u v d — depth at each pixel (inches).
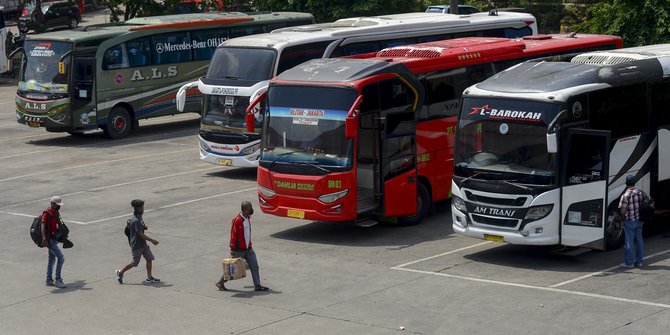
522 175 725.3
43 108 1359.5
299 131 829.2
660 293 645.3
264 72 1080.2
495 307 633.6
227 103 1089.4
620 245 769.6
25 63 1385.3
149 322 646.5
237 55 1104.2
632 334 566.3
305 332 606.9
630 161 772.6
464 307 638.5
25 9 2691.9
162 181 1109.7
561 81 744.3
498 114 742.5
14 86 2034.9
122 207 992.2
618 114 762.2
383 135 824.9
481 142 751.7
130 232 729.0
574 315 607.2
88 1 3083.2
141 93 1419.8
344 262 766.5
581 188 717.9
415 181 856.9
